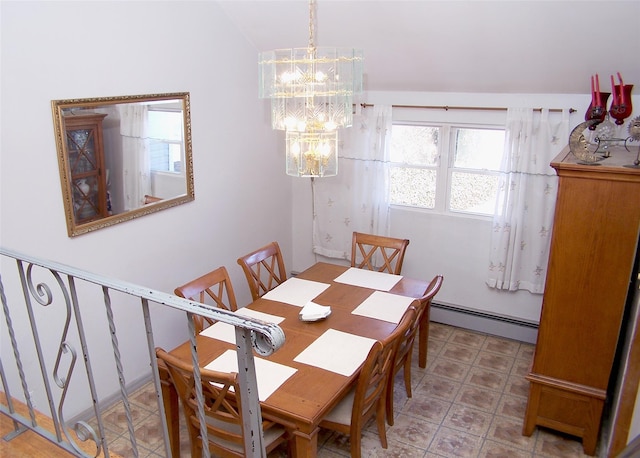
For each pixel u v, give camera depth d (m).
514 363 4.00
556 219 2.84
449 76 3.94
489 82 3.87
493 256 4.22
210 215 4.11
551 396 3.08
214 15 3.84
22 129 2.75
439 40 3.57
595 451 3.04
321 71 2.70
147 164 3.49
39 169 2.86
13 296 2.83
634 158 2.88
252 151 4.46
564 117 3.76
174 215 3.76
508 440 3.17
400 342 2.97
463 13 3.25
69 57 2.91
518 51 3.46
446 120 4.22
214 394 2.25
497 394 3.62
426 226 4.54
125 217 3.36
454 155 4.35
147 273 3.62
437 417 3.38
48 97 2.84
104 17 3.06
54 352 3.07
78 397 3.27
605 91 3.56
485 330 4.45
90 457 1.72
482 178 4.27
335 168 2.92
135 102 3.32
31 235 2.87
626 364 2.60
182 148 3.74
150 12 3.34
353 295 3.47
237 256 4.47
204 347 2.82
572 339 2.94
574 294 2.88
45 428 2.07
